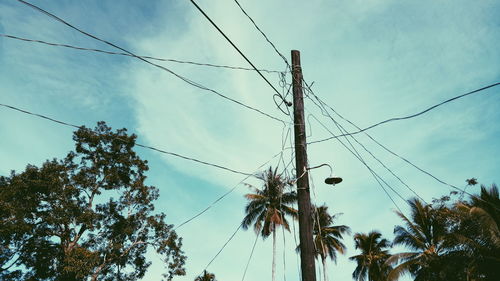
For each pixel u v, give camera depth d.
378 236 34.53
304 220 6.57
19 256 26.44
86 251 25.64
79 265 24.61
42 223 26.78
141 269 30.20
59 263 26.67
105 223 29.16
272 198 29.50
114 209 29.55
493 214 18.06
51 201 26.81
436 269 21.05
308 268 6.07
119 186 30.56
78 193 27.88
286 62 8.39
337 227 33.81
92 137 29.61
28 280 25.72
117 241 28.97
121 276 29.38
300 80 8.26
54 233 26.69
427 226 22.91
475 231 18.05
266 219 29.33
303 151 7.36
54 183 26.12
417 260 22.17
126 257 29.62
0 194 25.33
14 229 24.45
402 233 23.70
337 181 7.43
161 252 29.56
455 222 21.28
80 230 28.02
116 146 30.38
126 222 29.27
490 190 18.09
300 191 6.89
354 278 34.50
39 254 26.75
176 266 29.59
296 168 7.25
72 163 29.42
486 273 17.86
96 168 29.09
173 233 30.28
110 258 28.31
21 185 25.53
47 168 26.91
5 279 25.55
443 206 23.12
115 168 30.30
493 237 16.94
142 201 30.73
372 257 33.41
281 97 8.57
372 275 33.09
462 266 18.75
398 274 21.81
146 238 30.42
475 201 18.50
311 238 6.40
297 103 7.92
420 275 21.95
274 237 28.53
